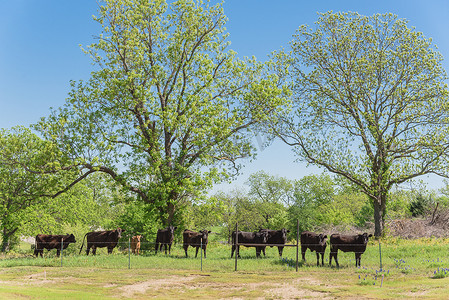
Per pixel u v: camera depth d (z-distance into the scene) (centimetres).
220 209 3192
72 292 1417
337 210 5741
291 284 1567
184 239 2581
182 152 3148
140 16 3127
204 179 3078
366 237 1997
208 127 3094
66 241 2577
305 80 3675
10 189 3531
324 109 3553
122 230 2650
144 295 1438
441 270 1628
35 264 2158
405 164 3366
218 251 2878
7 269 1991
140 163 3139
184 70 3262
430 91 3359
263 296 1398
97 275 1800
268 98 3195
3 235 3909
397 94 3375
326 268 1948
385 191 3500
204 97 3197
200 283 1623
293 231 5600
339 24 3597
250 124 3300
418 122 3394
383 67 3403
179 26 3294
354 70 3484
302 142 3616
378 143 3422
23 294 1280
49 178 3114
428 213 3784
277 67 3503
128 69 3175
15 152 3506
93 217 4341
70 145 2959
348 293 1385
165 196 2973
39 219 3741
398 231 3412
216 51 3375
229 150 3312
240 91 3369
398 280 1574
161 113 3086
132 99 3031
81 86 3080
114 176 3141
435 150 3241
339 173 3597
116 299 1315
